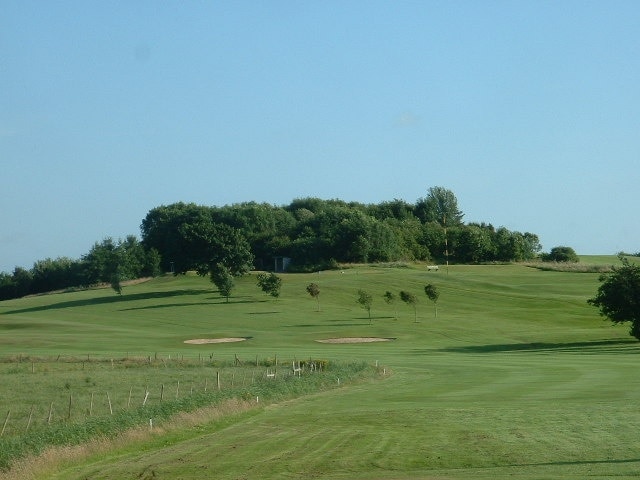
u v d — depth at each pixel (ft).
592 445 80.07
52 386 164.35
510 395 134.00
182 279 513.86
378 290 428.97
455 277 463.42
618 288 262.88
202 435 98.17
